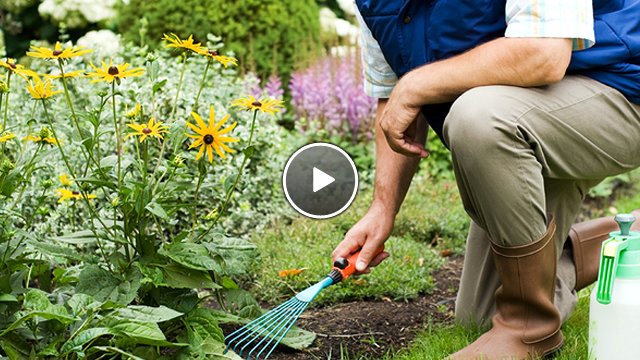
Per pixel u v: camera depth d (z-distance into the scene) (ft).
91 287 6.95
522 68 6.69
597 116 6.99
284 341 7.97
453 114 6.73
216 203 11.51
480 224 7.20
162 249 7.14
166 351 7.51
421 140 8.34
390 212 8.13
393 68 7.83
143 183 6.98
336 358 7.89
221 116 12.17
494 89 6.75
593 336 6.71
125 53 14.49
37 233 8.83
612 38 7.07
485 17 7.01
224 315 7.52
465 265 8.34
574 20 6.62
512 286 7.08
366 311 9.18
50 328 6.75
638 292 6.50
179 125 7.20
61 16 23.03
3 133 7.30
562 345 7.47
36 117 11.94
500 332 7.25
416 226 12.40
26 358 6.64
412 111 7.18
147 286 7.45
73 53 6.93
